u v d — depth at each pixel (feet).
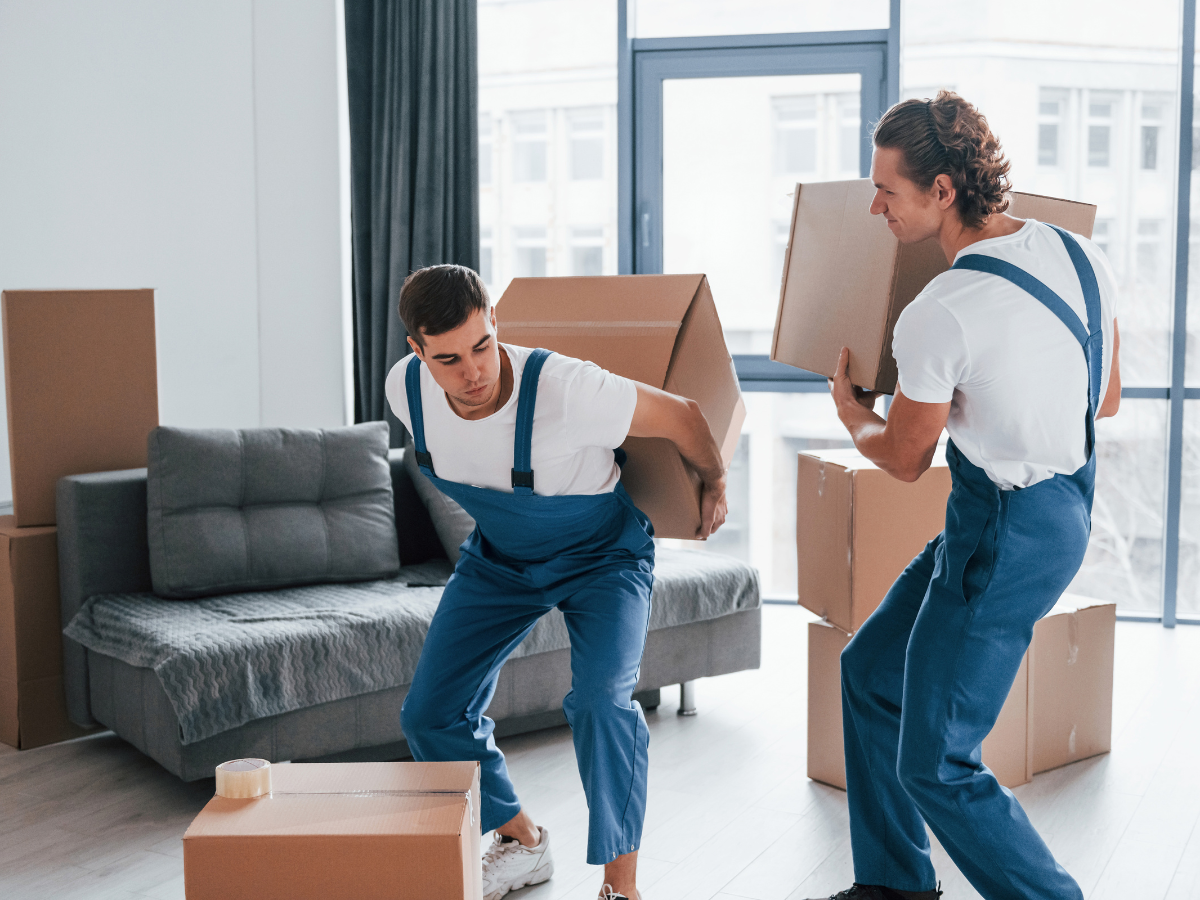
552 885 6.85
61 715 9.48
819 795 8.29
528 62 14.64
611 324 6.53
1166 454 13.25
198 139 13.20
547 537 6.09
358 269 14.06
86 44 12.18
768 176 13.92
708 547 15.05
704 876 6.98
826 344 6.42
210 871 4.48
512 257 15.03
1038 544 5.11
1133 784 8.37
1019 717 8.26
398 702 8.71
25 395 9.39
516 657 9.05
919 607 5.85
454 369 5.28
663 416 5.82
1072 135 13.34
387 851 4.44
